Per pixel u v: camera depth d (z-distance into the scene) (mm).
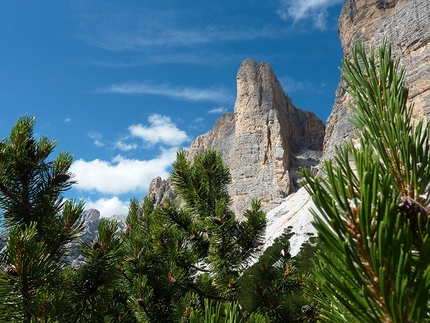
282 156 127438
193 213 9453
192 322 1691
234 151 137750
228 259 8047
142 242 9383
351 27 119750
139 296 7957
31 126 5789
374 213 1175
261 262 7824
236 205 126312
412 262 1268
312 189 1288
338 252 1202
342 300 1210
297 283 7223
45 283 4086
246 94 147000
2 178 5129
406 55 91938
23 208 5230
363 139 1591
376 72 1683
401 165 1516
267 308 7117
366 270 1154
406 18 96000
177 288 8375
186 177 9523
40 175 5488
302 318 6645
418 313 1011
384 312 1117
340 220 1190
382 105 1637
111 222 5449
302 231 68250
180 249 8812
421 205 1385
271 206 117250
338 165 1322
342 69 1806
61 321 4305
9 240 3879
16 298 3787
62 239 5262
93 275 5176
